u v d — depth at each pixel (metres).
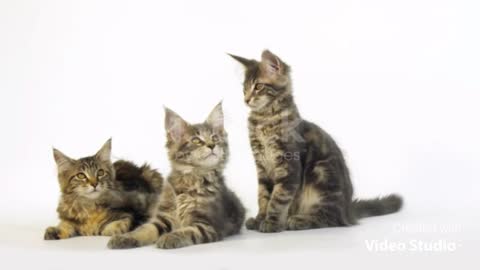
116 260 1.56
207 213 1.68
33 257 1.61
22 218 1.99
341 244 1.66
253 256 1.58
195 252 1.60
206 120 1.73
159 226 1.69
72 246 1.68
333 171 1.83
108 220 1.81
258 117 1.82
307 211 1.82
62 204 1.81
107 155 1.84
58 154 1.81
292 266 1.54
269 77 1.81
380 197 2.05
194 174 1.69
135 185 1.87
